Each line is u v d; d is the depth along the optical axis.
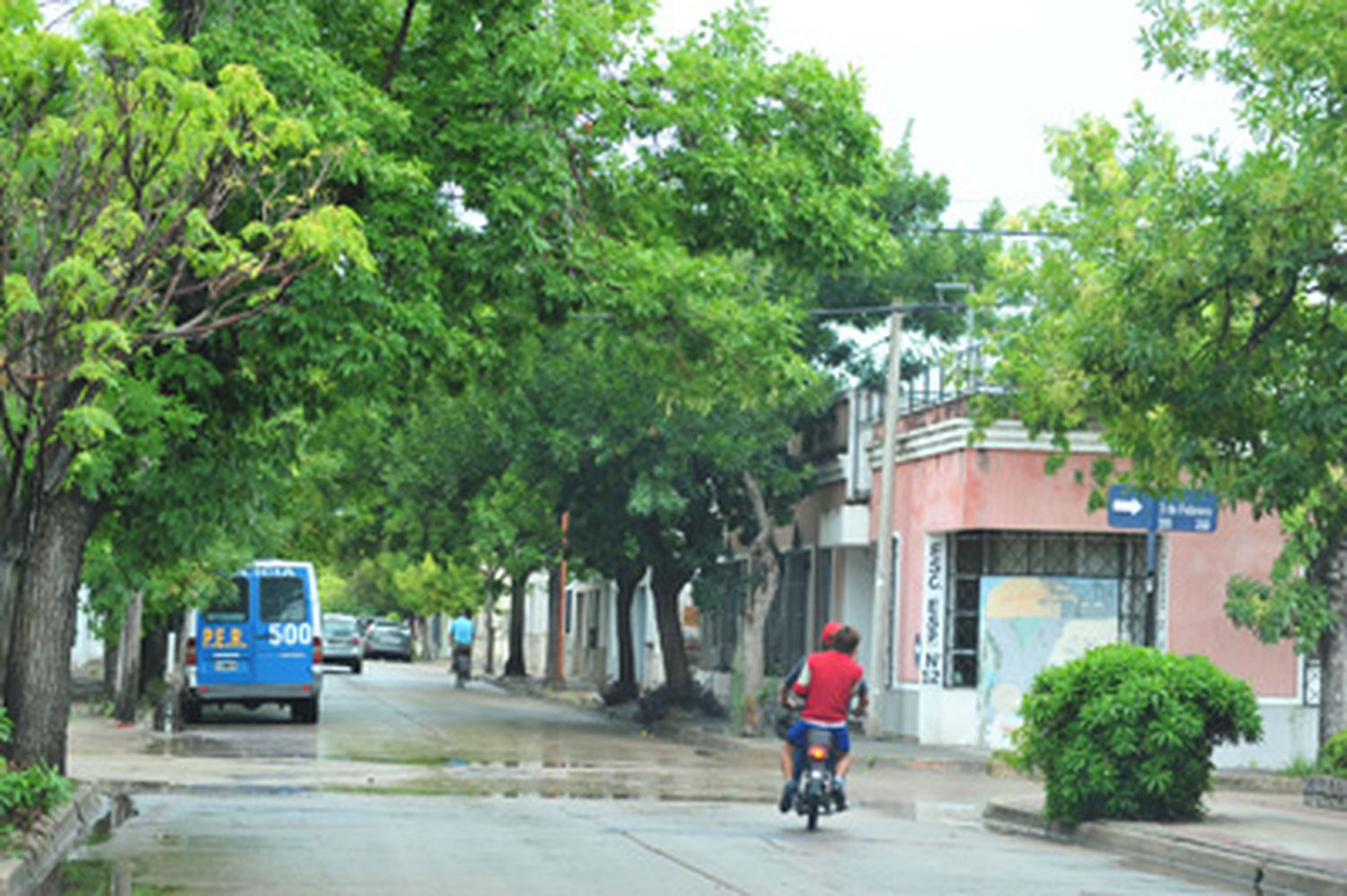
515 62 20.83
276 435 22.45
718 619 62.78
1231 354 20.81
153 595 38.78
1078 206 33.81
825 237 23.69
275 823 20.17
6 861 14.41
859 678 22.08
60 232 15.27
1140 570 41.06
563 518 56.72
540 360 44.75
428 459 50.12
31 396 15.53
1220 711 22.59
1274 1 20.33
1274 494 20.44
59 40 14.45
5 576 18.84
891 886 16.06
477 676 87.50
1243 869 18.95
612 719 52.47
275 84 19.47
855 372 52.41
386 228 20.22
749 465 45.97
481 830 20.00
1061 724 22.97
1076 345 22.00
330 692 62.78
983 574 40.84
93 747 33.03
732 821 22.25
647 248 23.59
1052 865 18.88
